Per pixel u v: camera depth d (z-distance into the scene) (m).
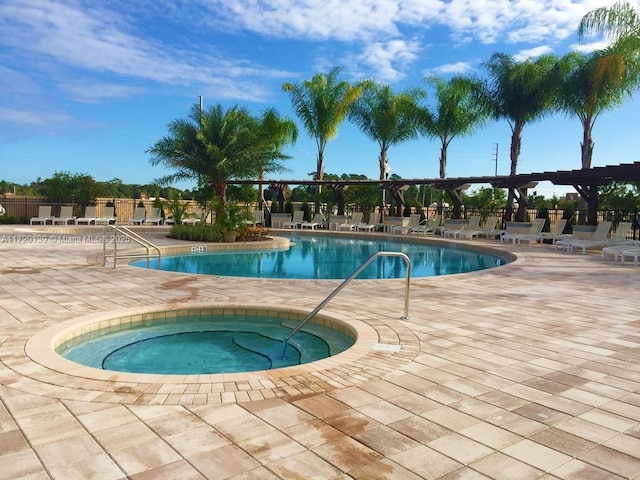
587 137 19.86
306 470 2.41
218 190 21.28
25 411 3.03
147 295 7.00
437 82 25.58
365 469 2.43
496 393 3.49
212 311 6.35
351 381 3.67
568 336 5.06
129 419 2.94
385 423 2.96
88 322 5.34
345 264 13.34
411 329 5.27
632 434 2.88
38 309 5.96
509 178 18.42
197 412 3.06
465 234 19.44
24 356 4.06
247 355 5.05
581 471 2.46
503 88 21.97
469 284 8.48
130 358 4.91
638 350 4.58
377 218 23.95
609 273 10.01
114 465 2.42
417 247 17.91
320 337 5.68
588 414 3.15
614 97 18.88
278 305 6.36
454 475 2.40
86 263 10.21
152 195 29.84
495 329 5.32
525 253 13.93
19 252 12.11
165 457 2.51
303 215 26.30
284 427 2.88
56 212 25.03
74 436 2.71
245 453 2.57
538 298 7.20
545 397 3.43
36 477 2.29
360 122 26.56
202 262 13.02
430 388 3.56
